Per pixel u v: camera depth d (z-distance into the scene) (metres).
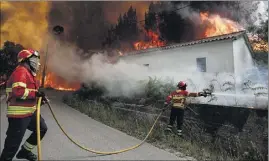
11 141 3.27
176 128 6.34
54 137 5.52
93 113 8.82
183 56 12.11
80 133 6.03
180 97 6.18
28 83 3.34
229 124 5.40
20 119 3.28
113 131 6.45
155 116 7.33
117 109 9.15
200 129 5.95
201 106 6.16
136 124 7.04
